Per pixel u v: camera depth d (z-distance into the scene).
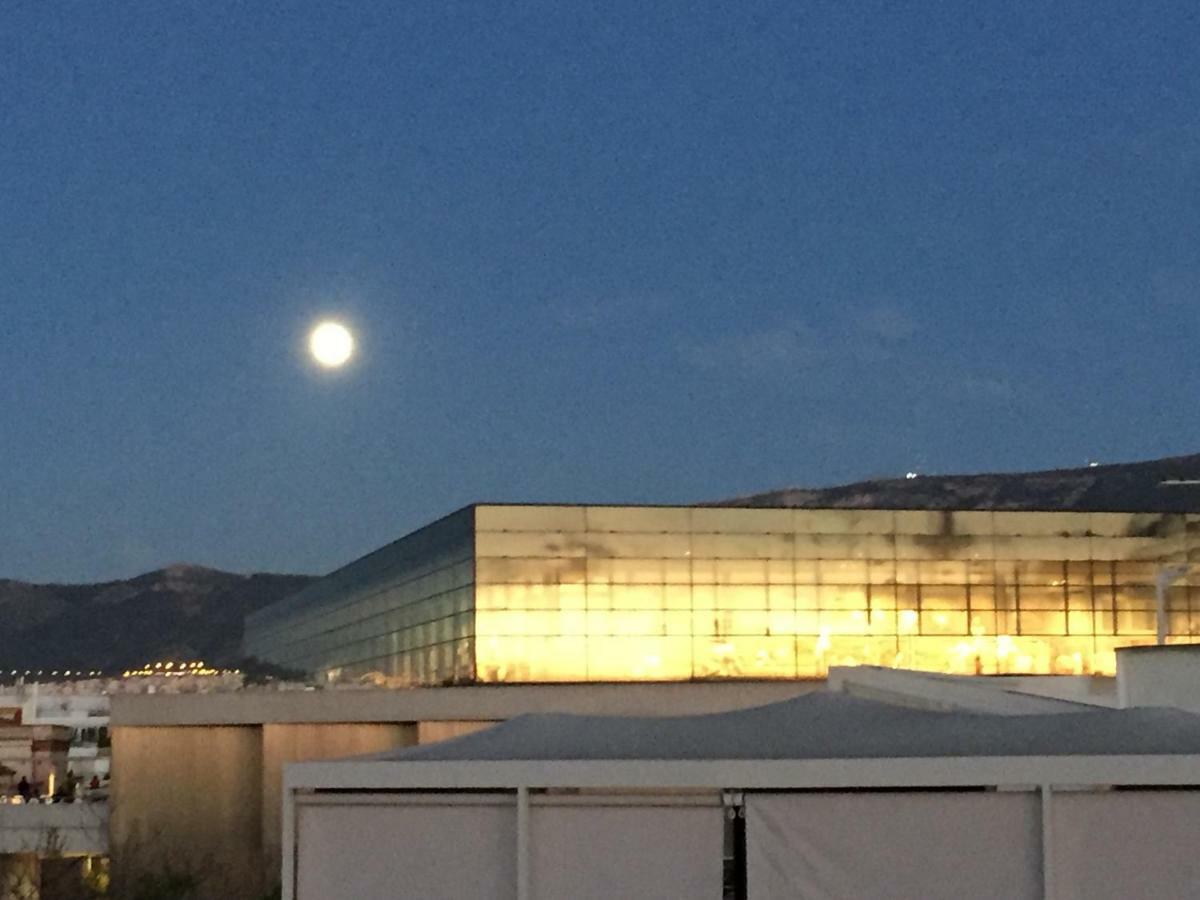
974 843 15.16
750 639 60.25
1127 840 15.02
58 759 80.31
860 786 15.18
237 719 58.41
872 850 15.21
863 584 61.34
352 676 77.81
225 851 58.12
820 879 15.22
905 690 26.47
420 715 56.06
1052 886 14.91
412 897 15.68
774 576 60.72
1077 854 15.01
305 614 93.94
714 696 54.69
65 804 60.06
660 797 15.45
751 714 17.31
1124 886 14.98
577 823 15.49
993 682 30.39
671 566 60.03
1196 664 25.39
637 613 59.66
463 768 15.58
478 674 58.66
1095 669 62.88
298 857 15.81
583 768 15.39
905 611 61.62
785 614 60.62
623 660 59.38
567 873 15.45
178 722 58.97
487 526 59.16
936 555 62.12
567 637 59.22
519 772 15.48
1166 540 64.06
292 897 15.75
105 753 87.50
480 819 15.68
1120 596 63.56
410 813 15.75
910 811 15.22
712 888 15.36
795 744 15.78
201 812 58.59
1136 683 26.00
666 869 15.41
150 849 57.56
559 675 59.03
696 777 15.25
